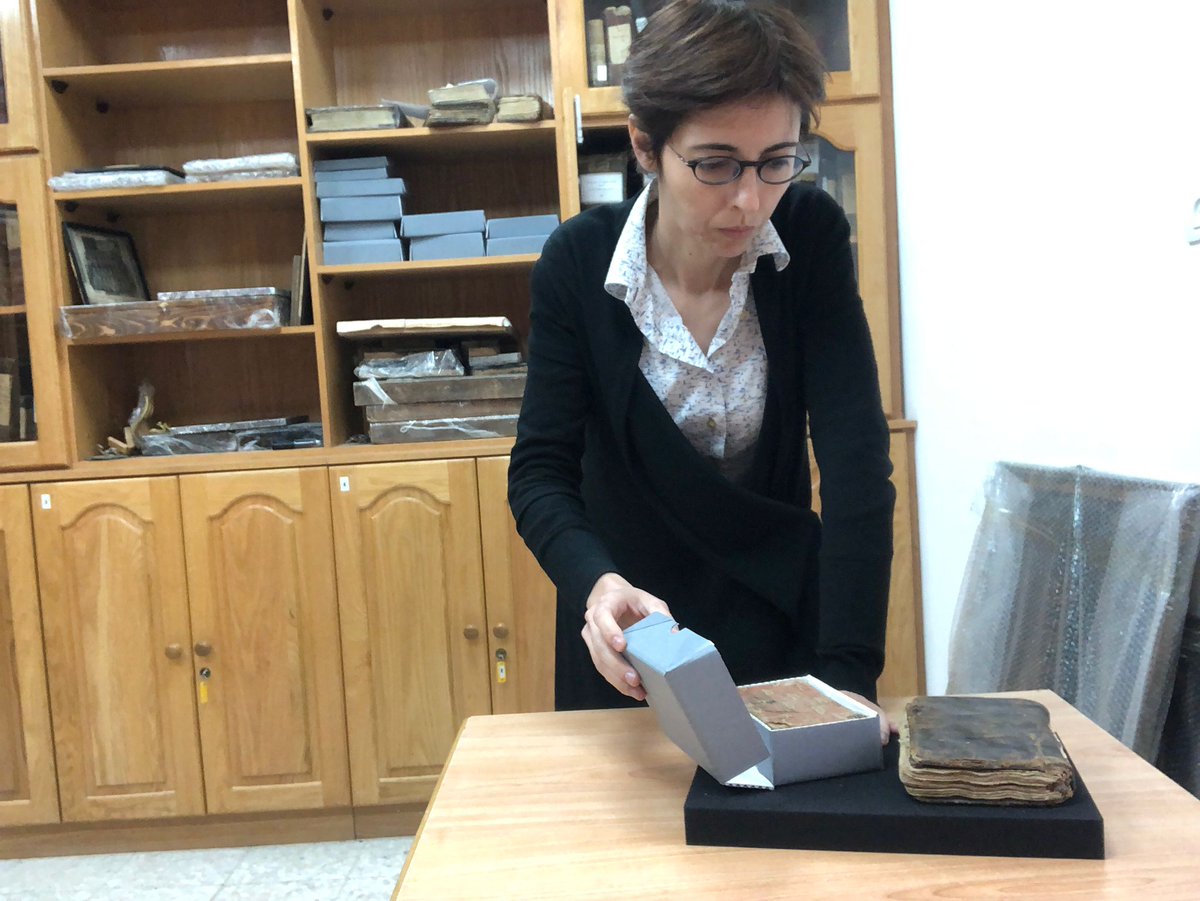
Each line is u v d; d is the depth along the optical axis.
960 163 1.84
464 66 2.39
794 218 0.98
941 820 0.66
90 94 2.28
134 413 2.30
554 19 2.05
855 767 0.75
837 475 0.94
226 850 2.15
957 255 1.88
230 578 2.09
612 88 2.05
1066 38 1.53
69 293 2.14
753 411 1.04
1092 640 1.41
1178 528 1.25
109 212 2.36
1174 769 1.29
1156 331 1.36
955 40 1.83
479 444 2.07
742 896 0.61
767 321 0.99
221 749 2.11
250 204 2.37
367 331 2.09
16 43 2.07
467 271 2.36
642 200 0.99
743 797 0.70
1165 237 1.32
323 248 2.13
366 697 2.11
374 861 2.06
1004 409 1.75
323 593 2.09
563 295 1.01
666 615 0.77
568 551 0.89
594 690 1.08
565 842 0.70
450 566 2.09
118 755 2.11
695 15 0.78
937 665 2.05
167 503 2.08
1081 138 1.51
